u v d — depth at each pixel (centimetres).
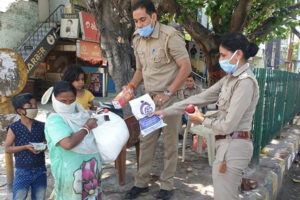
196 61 2148
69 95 204
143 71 316
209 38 656
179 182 372
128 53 418
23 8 1202
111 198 326
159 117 254
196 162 453
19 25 1191
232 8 661
